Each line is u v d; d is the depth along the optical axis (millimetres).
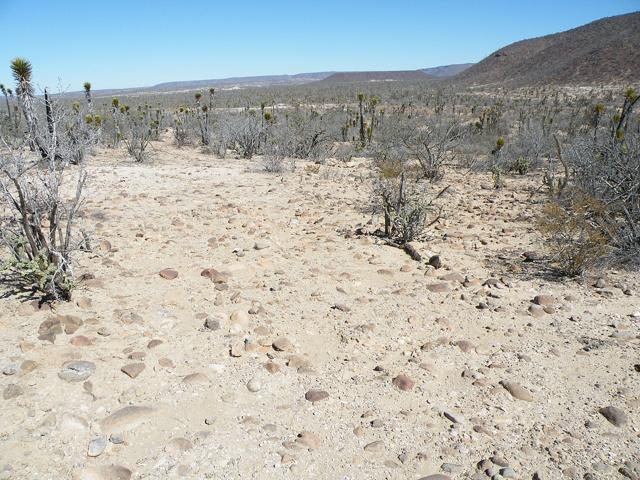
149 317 4488
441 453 3031
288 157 17766
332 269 6004
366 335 4402
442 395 3615
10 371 3492
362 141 22359
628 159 7793
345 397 3559
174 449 2967
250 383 3613
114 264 5656
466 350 4207
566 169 10102
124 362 3781
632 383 3746
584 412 3434
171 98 103562
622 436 3186
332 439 3137
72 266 5363
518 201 10867
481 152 20156
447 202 10648
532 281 5801
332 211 9180
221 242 6820
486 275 6004
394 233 7508
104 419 3141
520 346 4297
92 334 4109
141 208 8727
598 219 6727
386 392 3629
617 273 6016
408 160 16344
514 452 3041
